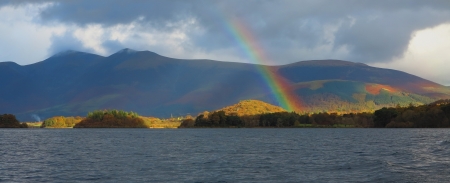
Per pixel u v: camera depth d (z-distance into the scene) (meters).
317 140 173.38
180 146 133.50
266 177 60.41
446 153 96.50
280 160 84.00
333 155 95.88
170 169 69.38
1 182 56.75
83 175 62.84
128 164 77.12
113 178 59.81
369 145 133.25
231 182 56.31
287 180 57.75
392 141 155.25
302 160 83.81
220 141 168.38
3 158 89.56
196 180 57.91
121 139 190.75
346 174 62.47
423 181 55.28
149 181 57.16
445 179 56.75
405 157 87.44
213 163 78.44
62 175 62.91
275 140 176.25
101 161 82.88
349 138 188.38
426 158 84.56
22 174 64.00
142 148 123.69
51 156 95.19
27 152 107.56
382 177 58.62
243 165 75.06
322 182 55.84
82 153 104.38
